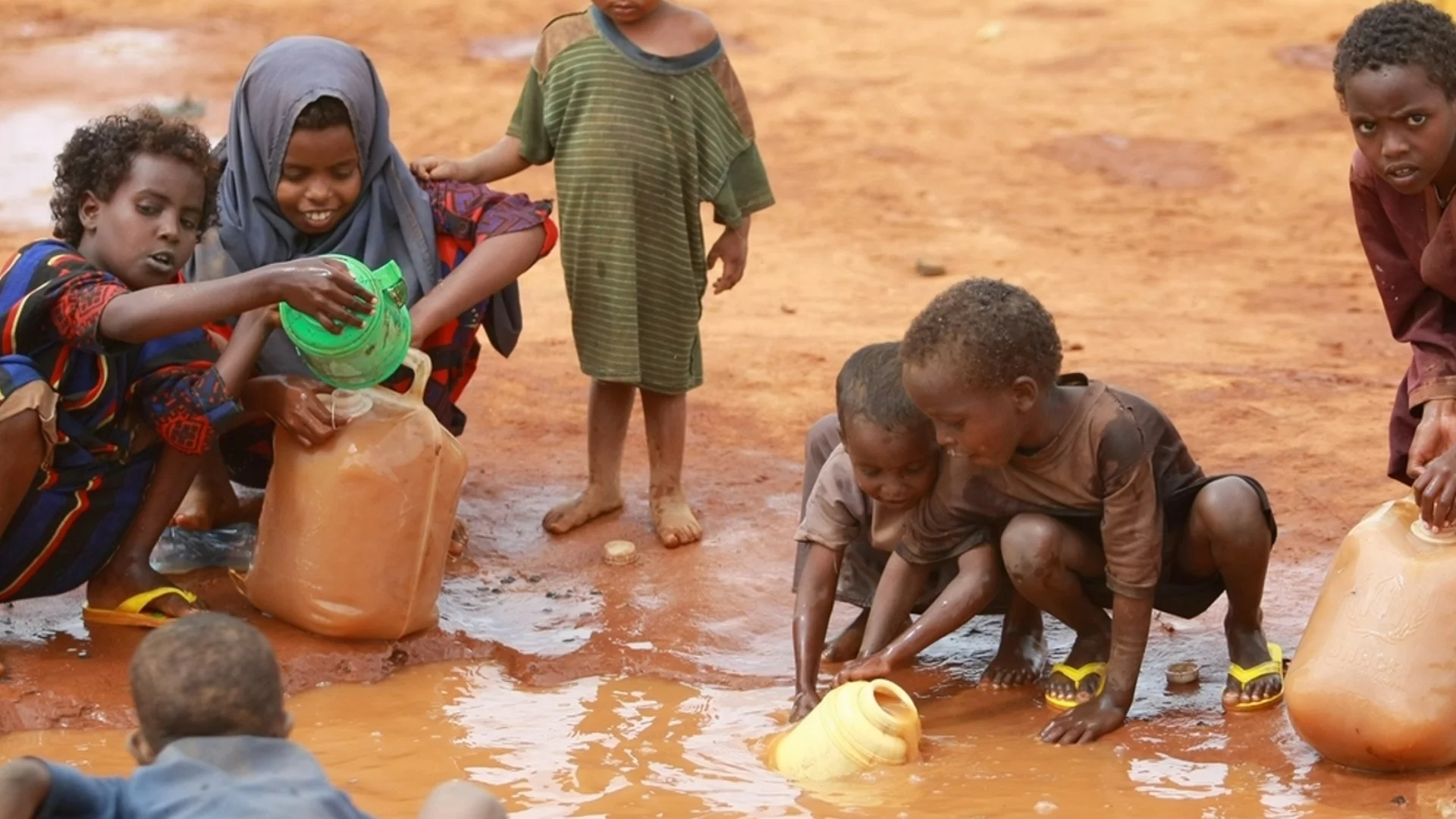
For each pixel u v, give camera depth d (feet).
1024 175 98.48
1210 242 86.84
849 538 33.94
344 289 32.78
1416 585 29.53
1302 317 72.28
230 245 37.93
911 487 32.14
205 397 34.22
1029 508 32.19
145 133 34.17
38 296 32.81
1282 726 31.76
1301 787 29.12
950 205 93.04
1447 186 31.40
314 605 35.40
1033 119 108.17
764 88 114.11
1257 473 47.11
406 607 35.76
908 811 28.22
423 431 35.45
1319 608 30.78
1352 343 66.90
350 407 35.55
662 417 42.65
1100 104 111.14
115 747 31.45
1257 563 32.27
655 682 35.06
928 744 31.55
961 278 80.23
